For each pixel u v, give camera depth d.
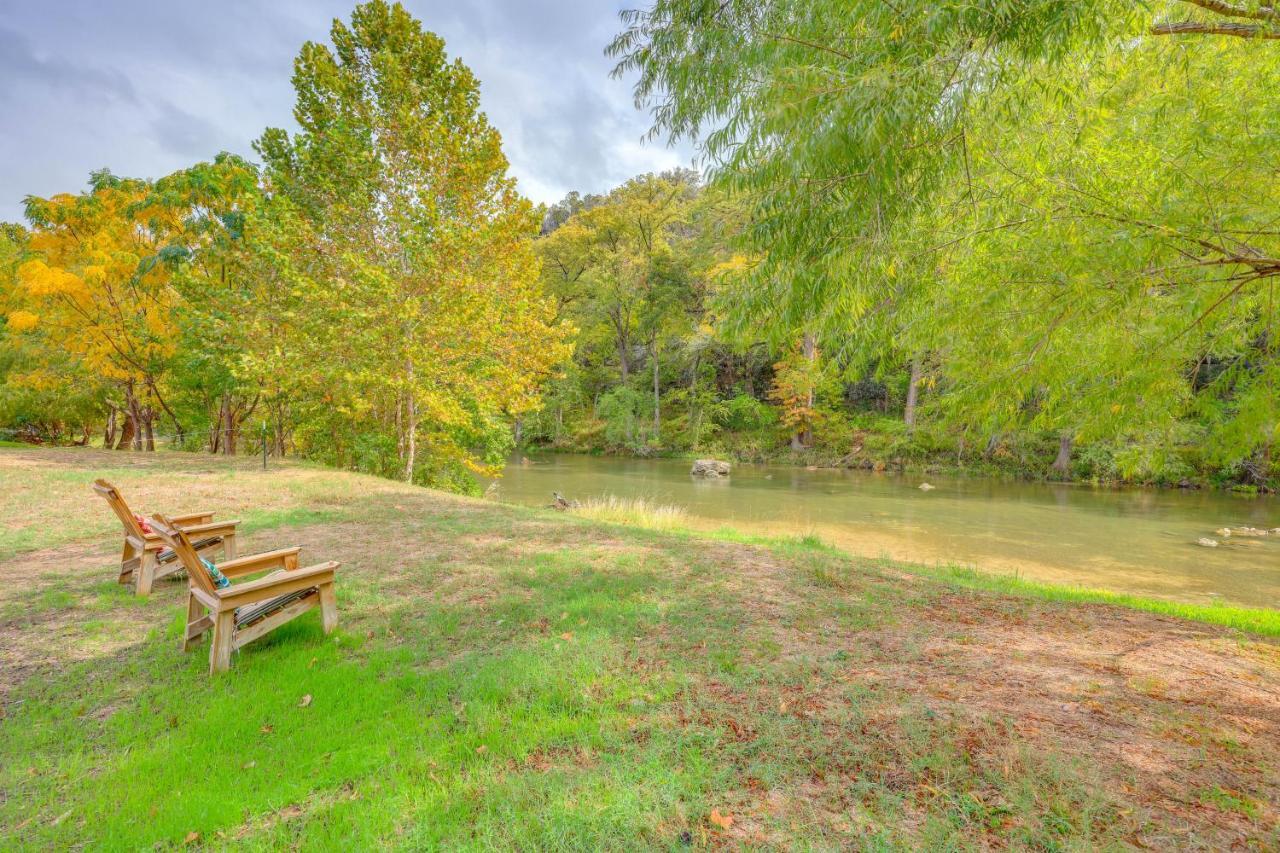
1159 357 5.11
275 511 9.04
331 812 2.37
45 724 3.12
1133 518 16.48
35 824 2.35
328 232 14.88
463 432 17.19
